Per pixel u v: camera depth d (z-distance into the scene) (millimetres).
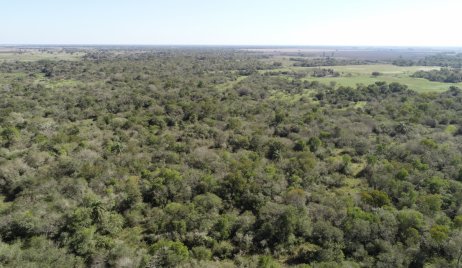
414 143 55344
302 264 29344
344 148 58969
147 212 38250
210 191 40781
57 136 57344
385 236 32375
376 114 78000
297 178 43906
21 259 28266
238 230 34375
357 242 32219
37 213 35219
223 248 32312
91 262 29938
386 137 62656
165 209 37438
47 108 79562
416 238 31703
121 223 35875
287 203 38281
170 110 78000
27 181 42531
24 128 63844
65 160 46812
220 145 58875
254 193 40031
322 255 30484
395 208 37781
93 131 64438
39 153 49469
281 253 32312
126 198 39375
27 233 32625
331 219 35406
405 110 77375
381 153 54375
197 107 78562
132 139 60094
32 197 39469
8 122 65625
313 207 37531
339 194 42438
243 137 59688
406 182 41812
